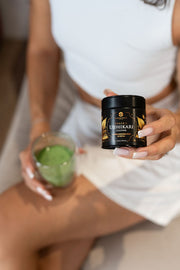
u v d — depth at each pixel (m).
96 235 0.92
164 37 0.69
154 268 0.90
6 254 0.79
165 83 0.84
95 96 0.90
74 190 0.84
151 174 0.86
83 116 1.00
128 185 0.85
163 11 0.65
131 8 0.67
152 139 0.57
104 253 0.94
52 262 0.91
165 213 0.88
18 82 2.08
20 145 1.13
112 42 0.74
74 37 0.79
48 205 0.82
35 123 0.97
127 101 0.48
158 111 0.56
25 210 0.82
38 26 0.93
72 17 0.76
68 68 0.95
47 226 0.82
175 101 0.91
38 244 0.85
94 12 0.71
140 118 0.48
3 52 2.23
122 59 0.76
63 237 0.88
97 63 0.81
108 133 0.49
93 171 0.86
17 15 2.04
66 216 0.83
